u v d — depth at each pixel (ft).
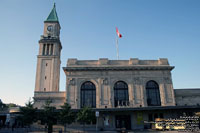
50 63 202.08
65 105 130.00
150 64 164.96
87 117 123.95
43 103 152.76
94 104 150.51
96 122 140.97
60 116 124.47
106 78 156.15
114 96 153.69
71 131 132.77
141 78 157.99
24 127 154.10
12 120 170.50
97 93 152.25
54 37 217.77
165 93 155.74
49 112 123.65
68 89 152.25
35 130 134.72
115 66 159.74
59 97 154.40
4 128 157.69
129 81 156.66
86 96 152.56
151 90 157.58
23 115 128.16
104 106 148.97
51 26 223.71
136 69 159.12
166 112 148.97
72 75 156.04
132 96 152.56
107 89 153.58
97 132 123.24
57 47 212.43
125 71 159.02
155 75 159.84
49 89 192.03
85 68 156.15
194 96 162.20
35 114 128.77
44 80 195.21
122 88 156.35
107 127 141.79
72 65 159.43
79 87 153.58
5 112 172.86
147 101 153.99
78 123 140.97
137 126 143.13
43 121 124.36
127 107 144.87
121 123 144.66
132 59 165.07
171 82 159.02
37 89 191.42
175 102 155.33
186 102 159.94
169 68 161.07
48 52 215.10
